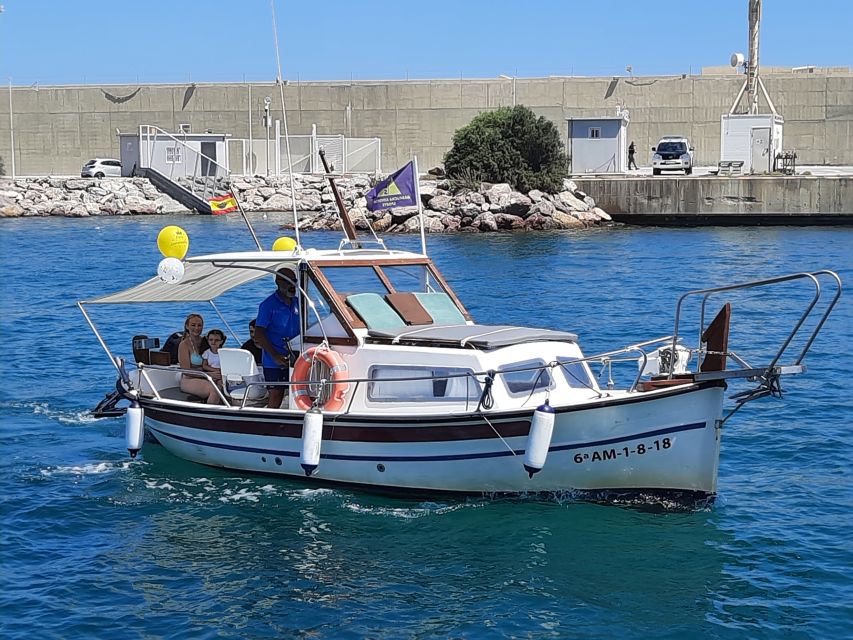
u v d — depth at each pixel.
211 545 10.68
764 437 14.40
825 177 52.84
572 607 9.23
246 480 12.57
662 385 11.20
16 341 22.53
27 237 50.97
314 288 12.35
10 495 12.18
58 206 66.56
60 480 12.75
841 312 25.64
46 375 18.97
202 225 57.56
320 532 10.95
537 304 27.66
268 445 12.31
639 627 8.86
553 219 53.25
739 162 57.72
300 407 12.20
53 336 23.17
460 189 55.00
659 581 9.72
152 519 11.41
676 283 31.73
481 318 25.41
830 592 9.42
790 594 9.40
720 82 78.12
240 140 75.00
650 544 10.53
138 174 72.00
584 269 35.62
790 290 29.91
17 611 9.16
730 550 10.38
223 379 12.91
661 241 45.94
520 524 11.02
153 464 13.32
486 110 80.69
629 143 79.88
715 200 54.12
